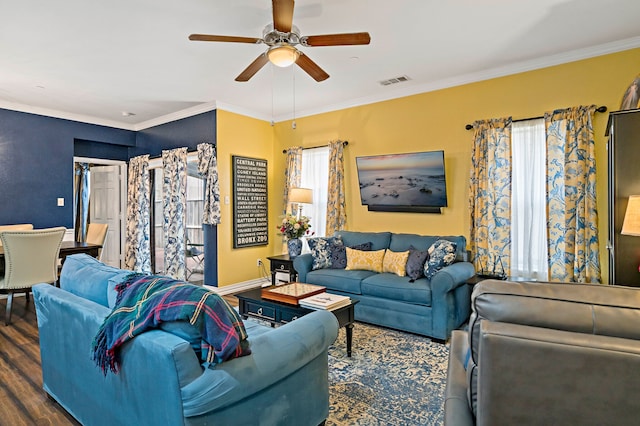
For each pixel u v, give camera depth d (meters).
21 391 2.45
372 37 3.19
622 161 2.66
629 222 2.27
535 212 3.79
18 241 3.72
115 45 3.28
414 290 3.43
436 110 4.39
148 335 1.47
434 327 3.33
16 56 3.50
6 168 5.04
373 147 4.93
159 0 2.58
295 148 5.57
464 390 1.26
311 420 1.90
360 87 4.50
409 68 3.91
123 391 1.59
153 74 4.00
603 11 2.79
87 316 1.83
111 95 4.74
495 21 2.94
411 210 4.62
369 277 3.86
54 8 2.66
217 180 5.09
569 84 3.60
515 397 0.93
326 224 5.22
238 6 2.68
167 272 5.54
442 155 4.18
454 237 4.03
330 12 2.78
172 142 5.76
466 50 3.48
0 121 4.98
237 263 5.40
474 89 4.13
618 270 2.68
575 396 0.88
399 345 3.25
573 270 3.51
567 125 3.54
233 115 5.33
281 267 4.81
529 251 3.79
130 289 1.73
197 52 3.43
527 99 3.82
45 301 2.23
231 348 1.42
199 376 1.38
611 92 3.40
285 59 2.60
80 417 1.98
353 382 2.56
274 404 1.67
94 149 6.20
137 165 6.21
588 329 0.93
